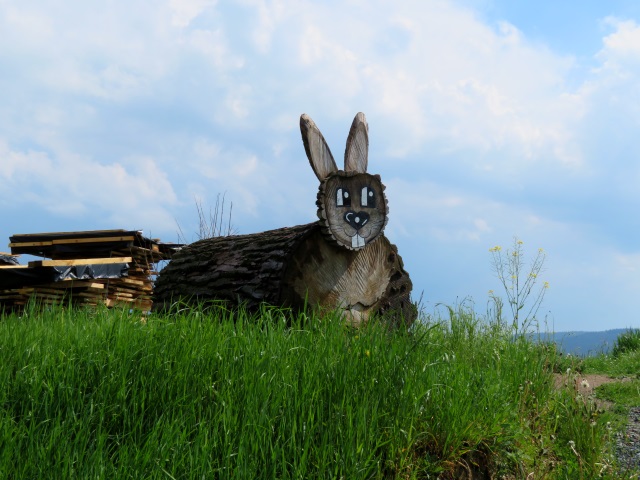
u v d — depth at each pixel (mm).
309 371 4402
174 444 3588
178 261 8164
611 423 6062
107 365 4426
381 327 5449
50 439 3482
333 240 6660
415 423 4258
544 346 7109
